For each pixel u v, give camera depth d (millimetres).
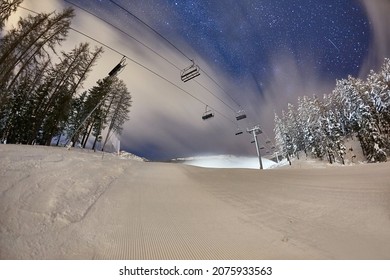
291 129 66000
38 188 5934
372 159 43750
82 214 5273
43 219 4609
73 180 7395
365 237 4449
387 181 7109
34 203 5133
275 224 5363
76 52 28734
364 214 5453
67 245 3928
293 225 5277
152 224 5195
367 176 8352
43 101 28672
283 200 7156
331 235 4641
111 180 9016
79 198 6164
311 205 6469
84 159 11531
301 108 63594
